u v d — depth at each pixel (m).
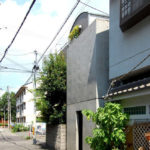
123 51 7.18
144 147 5.51
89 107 8.65
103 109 6.25
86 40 9.45
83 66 9.55
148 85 5.12
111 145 6.31
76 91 10.16
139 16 6.19
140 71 6.44
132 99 6.39
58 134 12.38
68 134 10.99
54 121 13.21
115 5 7.79
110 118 5.95
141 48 6.31
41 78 13.35
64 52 14.76
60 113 12.97
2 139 23.41
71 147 10.49
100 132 6.11
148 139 4.93
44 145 15.83
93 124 8.17
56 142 12.69
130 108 6.50
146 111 5.80
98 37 8.58
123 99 6.77
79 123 10.11
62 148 11.80
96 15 12.52
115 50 7.64
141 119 5.84
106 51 8.60
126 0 6.80
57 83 12.96
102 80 8.30
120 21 7.08
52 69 13.42
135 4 6.32
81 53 9.88
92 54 8.73
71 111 10.66
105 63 8.48
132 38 6.75
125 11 6.85
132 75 6.88
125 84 6.85
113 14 7.90
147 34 6.09
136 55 6.52
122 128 5.98
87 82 9.00
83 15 12.88
